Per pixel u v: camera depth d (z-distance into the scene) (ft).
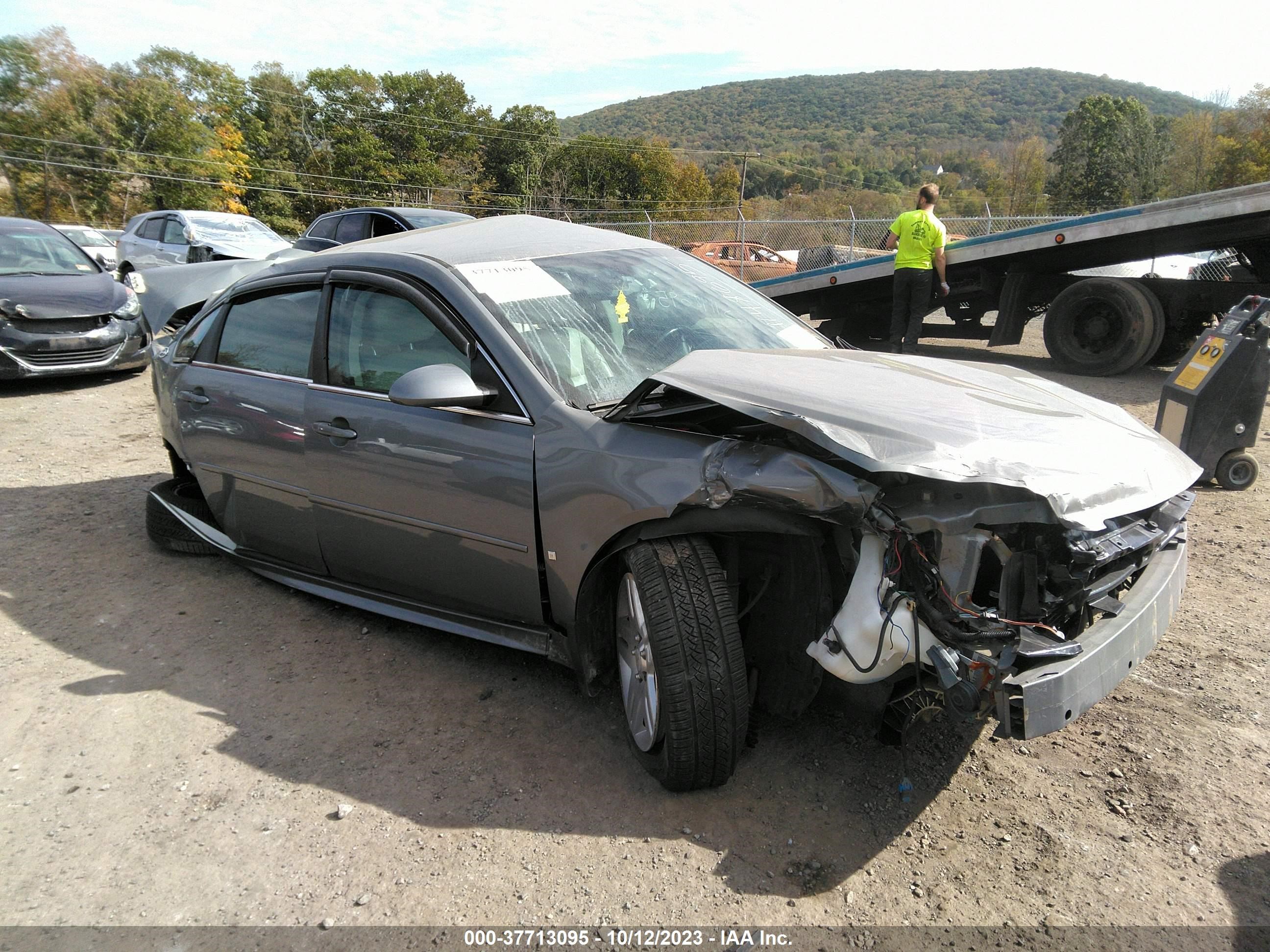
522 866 7.32
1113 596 7.72
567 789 8.34
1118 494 7.14
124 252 45.93
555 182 289.94
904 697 7.36
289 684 10.43
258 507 12.12
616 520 7.94
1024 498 6.84
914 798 8.12
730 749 7.68
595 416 8.59
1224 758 8.69
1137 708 9.66
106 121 152.97
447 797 8.27
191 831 7.89
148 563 14.25
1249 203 26.73
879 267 34.88
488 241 11.24
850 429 6.91
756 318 11.45
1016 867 7.23
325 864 7.43
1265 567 13.70
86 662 11.02
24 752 9.12
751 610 8.30
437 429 9.46
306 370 11.15
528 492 8.72
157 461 20.21
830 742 8.99
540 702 9.91
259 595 13.00
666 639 7.47
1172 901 6.84
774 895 6.96
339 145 260.21
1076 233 30.22
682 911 6.81
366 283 10.62
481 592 9.70
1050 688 6.37
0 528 15.78
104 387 28.94
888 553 7.06
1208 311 30.71
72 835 7.86
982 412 7.66
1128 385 29.35
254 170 225.56
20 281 28.35
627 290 10.78
